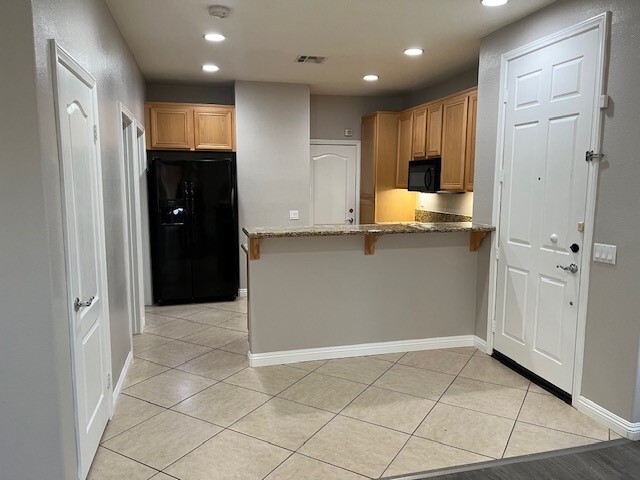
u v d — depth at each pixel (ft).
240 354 12.55
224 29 11.64
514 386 10.53
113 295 9.75
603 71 8.50
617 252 8.38
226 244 17.66
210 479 7.23
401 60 14.61
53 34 6.08
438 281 12.74
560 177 9.69
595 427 8.75
